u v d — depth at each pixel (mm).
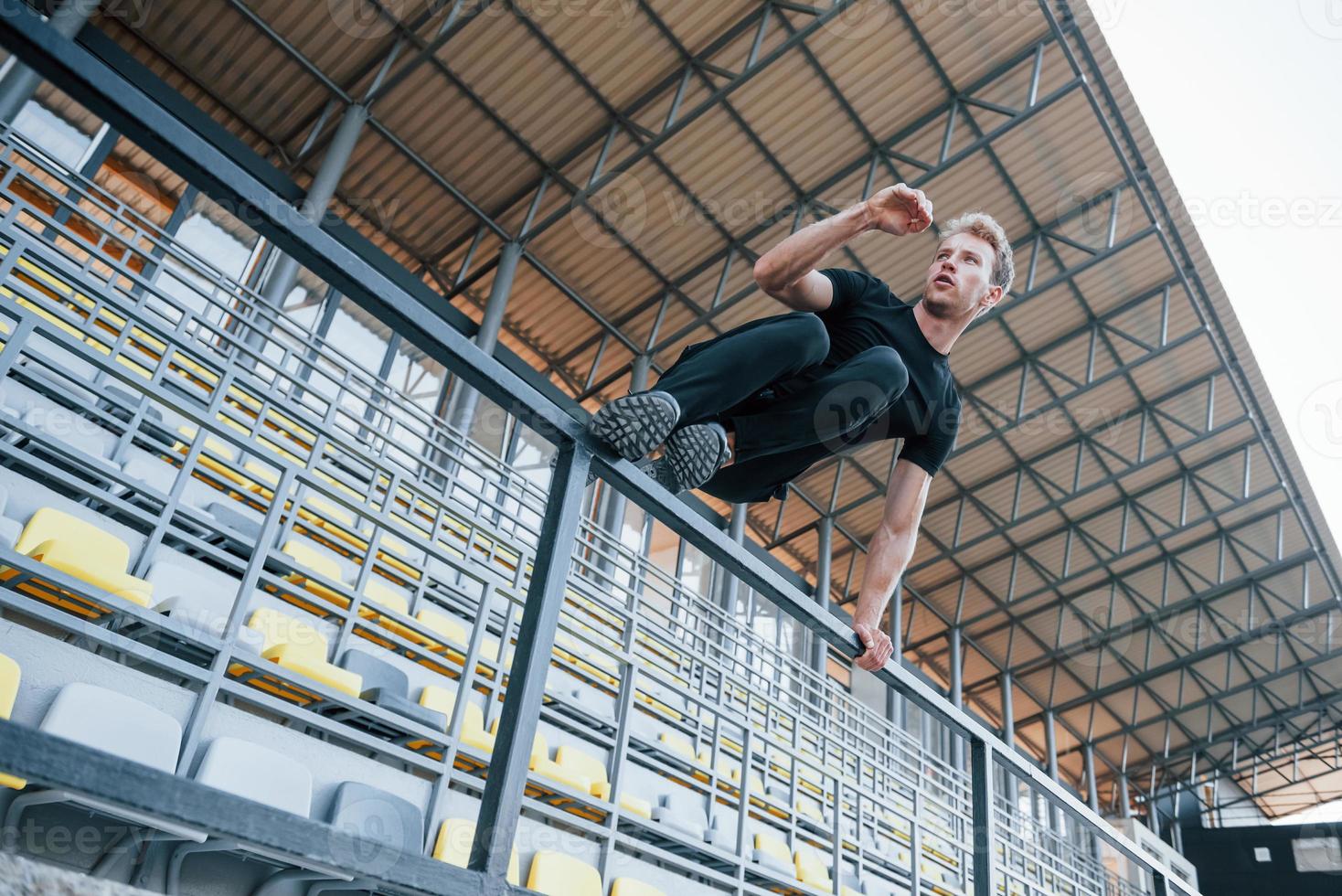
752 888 5555
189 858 3672
